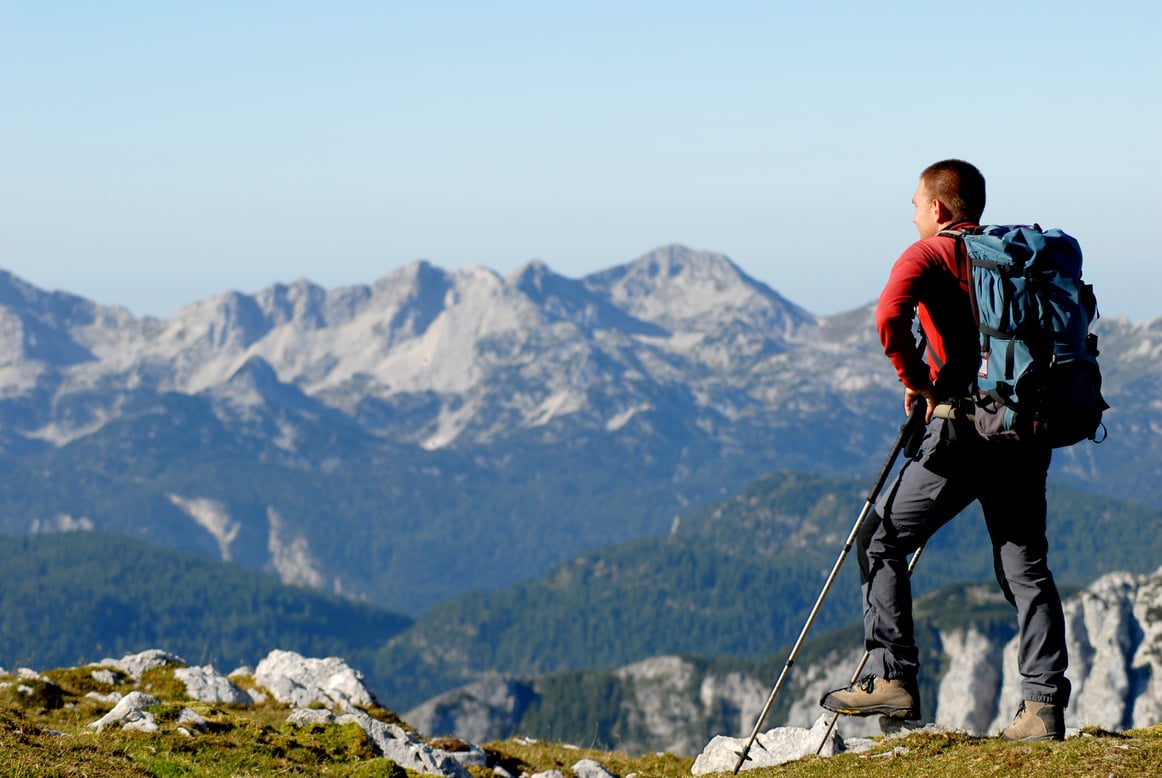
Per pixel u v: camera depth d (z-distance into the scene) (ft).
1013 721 37.60
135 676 72.02
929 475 34.30
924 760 38.29
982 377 32.40
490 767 63.46
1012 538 34.88
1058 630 34.96
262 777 48.37
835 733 51.47
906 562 36.14
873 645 35.99
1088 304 32.32
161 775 44.93
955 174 34.14
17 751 42.39
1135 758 33.88
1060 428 31.27
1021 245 31.71
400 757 57.82
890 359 32.83
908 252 33.45
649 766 65.46
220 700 69.46
